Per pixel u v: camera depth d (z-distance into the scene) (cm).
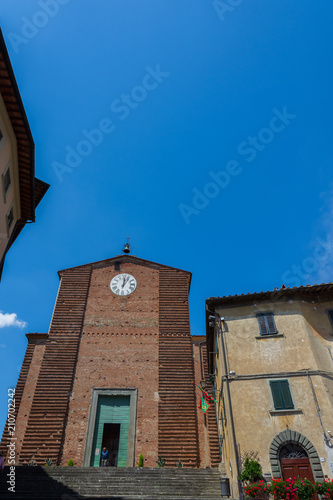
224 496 1977
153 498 1925
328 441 1736
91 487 2102
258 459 1761
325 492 1523
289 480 1588
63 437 2905
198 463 2827
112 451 3100
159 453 2848
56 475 2239
